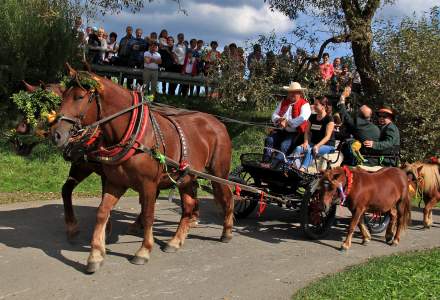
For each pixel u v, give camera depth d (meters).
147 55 15.99
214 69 16.39
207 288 5.69
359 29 15.53
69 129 5.56
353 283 5.82
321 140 8.52
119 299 5.25
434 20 15.86
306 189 7.80
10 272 5.82
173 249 6.95
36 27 14.11
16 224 7.83
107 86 5.78
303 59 16.67
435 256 7.01
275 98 16.83
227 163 7.54
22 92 6.08
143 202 6.21
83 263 6.23
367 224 8.60
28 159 12.34
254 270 6.40
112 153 5.78
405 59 15.45
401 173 8.09
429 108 14.81
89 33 16.81
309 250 7.47
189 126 6.96
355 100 16.56
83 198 10.16
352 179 7.35
